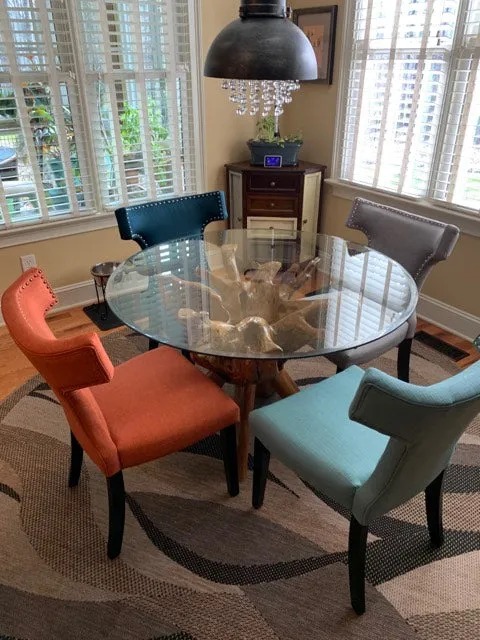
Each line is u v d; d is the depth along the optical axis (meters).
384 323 1.75
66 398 1.32
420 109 2.75
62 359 1.17
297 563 1.59
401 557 1.60
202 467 1.98
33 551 1.63
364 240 3.34
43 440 2.10
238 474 1.90
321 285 2.03
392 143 2.96
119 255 3.40
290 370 2.59
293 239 2.53
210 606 1.46
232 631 1.40
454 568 1.57
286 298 1.93
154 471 1.96
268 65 1.50
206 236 2.59
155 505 1.80
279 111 1.92
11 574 1.56
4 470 1.95
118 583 1.53
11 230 2.89
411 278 2.05
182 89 3.28
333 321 1.77
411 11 2.63
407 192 2.98
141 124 3.17
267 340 1.66
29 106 2.74
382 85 2.91
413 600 1.47
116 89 3.00
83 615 1.44
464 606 1.46
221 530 1.71
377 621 1.42
